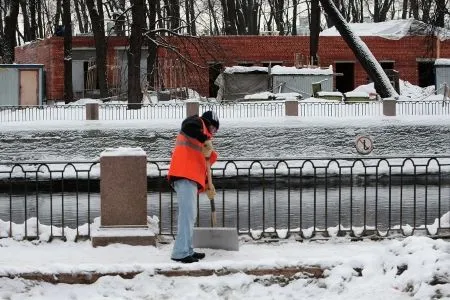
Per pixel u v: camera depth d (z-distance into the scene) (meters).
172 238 12.48
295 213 22.83
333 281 9.90
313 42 53.50
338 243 12.23
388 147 38.75
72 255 11.18
